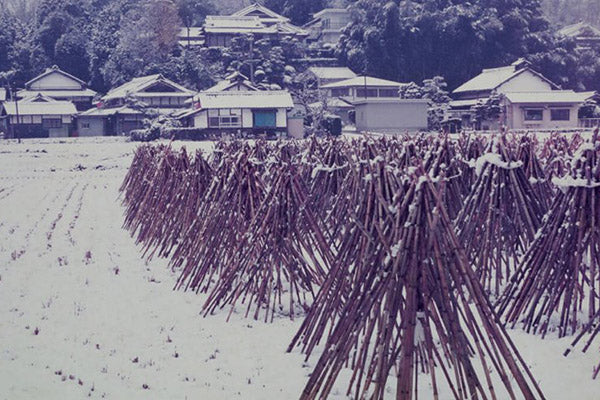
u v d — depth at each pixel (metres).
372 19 81.19
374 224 7.43
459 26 79.06
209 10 101.06
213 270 12.45
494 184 11.40
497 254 11.42
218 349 9.41
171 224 16.05
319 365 7.46
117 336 10.03
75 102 78.69
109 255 15.93
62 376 8.48
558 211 9.78
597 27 115.19
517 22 80.00
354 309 7.50
